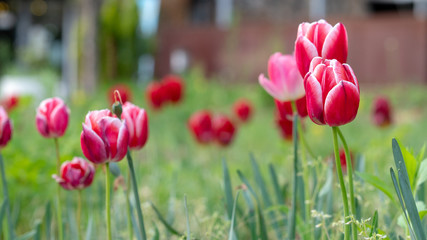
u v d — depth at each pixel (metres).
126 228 1.27
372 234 0.92
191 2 12.97
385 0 13.58
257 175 1.17
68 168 1.10
